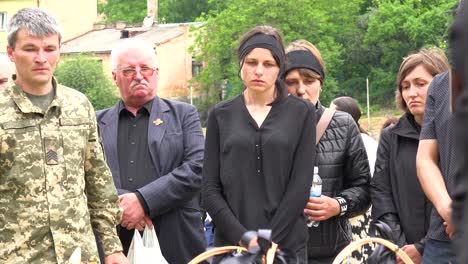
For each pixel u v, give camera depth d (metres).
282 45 3.92
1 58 5.63
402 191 4.16
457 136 0.93
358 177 4.50
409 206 4.12
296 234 3.76
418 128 4.19
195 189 4.55
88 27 63.84
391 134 4.28
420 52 4.21
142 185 4.52
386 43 59.25
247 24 57.31
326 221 4.38
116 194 3.79
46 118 3.48
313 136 3.86
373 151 6.30
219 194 3.83
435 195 3.33
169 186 4.45
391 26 58.44
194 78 59.25
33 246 3.39
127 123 4.65
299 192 3.74
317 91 4.52
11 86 3.51
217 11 63.06
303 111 3.86
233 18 57.75
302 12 57.44
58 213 3.42
